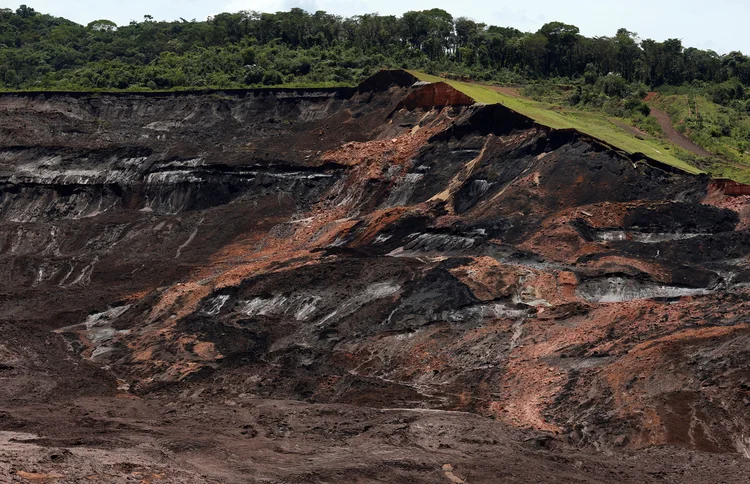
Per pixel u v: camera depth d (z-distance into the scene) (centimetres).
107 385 4809
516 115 7631
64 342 5731
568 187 6662
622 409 3734
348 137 9025
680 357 3962
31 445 3078
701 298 4694
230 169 8731
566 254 5850
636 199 6438
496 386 4306
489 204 6800
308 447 3403
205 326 5597
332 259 6438
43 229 8312
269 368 4791
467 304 5131
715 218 5944
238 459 3181
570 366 4262
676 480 3017
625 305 4722
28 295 6912
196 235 7931
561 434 3650
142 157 9162
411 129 8594
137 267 7406
